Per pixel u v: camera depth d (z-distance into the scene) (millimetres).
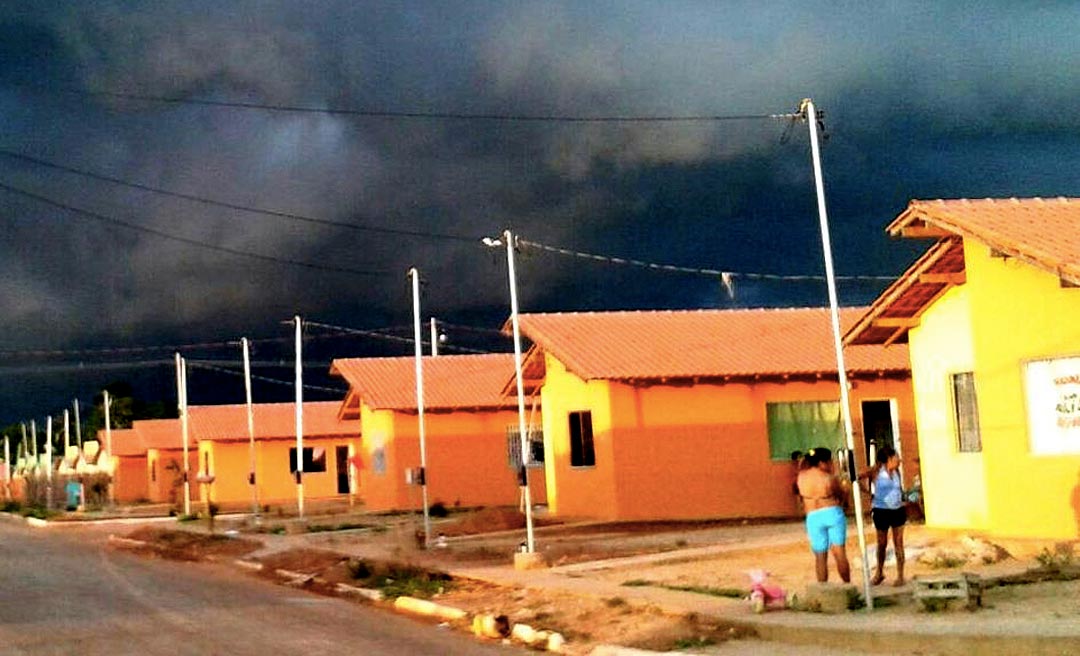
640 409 29891
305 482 56438
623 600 16094
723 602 15305
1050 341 18844
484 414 41750
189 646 14266
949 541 19266
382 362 43812
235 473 55719
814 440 30859
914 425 31359
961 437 21953
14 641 14984
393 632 15562
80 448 82562
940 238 20594
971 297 20094
